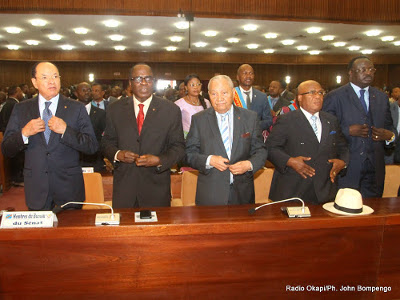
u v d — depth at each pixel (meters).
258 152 2.36
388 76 16.50
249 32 10.12
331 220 1.77
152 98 2.46
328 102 2.85
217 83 2.25
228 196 2.32
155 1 6.39
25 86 10.14
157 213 1.89
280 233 1.75
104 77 15.86
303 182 2.42
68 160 2.30
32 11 6.10
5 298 1.62
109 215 1.73
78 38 11.09
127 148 2.34
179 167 3.99
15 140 2.11
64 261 1.63
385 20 6.92
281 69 16.84
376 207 1.99
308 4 6.68
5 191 5.31
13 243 1.60
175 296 1.72
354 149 2.76
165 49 14.05
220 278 1.73
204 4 6.52
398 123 4.49
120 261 1.67
